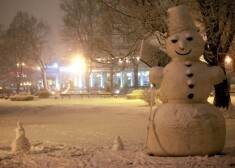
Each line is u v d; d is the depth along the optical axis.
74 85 76.19
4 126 18.20
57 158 9.31
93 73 75.75
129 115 22.55
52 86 80.19
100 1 21.39
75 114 24.12
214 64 19.58
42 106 32.91
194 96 8.81
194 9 18.23
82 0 54.88
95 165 8.32
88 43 51.66
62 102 38.59
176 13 9.25
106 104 33.53
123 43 24.14
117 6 20.98
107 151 10.12
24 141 10.61
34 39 63.06
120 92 54.44
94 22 52.16
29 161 9.05
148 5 19.45
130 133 14.73
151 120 9.06
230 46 19.89
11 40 62.22
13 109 29.95
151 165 8.06
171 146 8.60
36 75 81.31
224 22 18.33
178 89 8.84
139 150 10.12
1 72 65.50
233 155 9.00
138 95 40.12
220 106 22.27
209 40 18.47
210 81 8.94
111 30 22.39
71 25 55.66
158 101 26.06
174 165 7.94
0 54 61.47
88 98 46.25
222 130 8.84
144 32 20.38
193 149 8.54
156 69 9.20
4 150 10.95
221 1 17.83
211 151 8.66
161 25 18.72
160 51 9.75
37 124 18.64
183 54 9.00
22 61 64.19
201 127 8.51
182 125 8.50
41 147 11.18
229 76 22.02
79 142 12.65
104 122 18.95
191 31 9.14
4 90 58.00
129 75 74.56
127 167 8.04
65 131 15.69
